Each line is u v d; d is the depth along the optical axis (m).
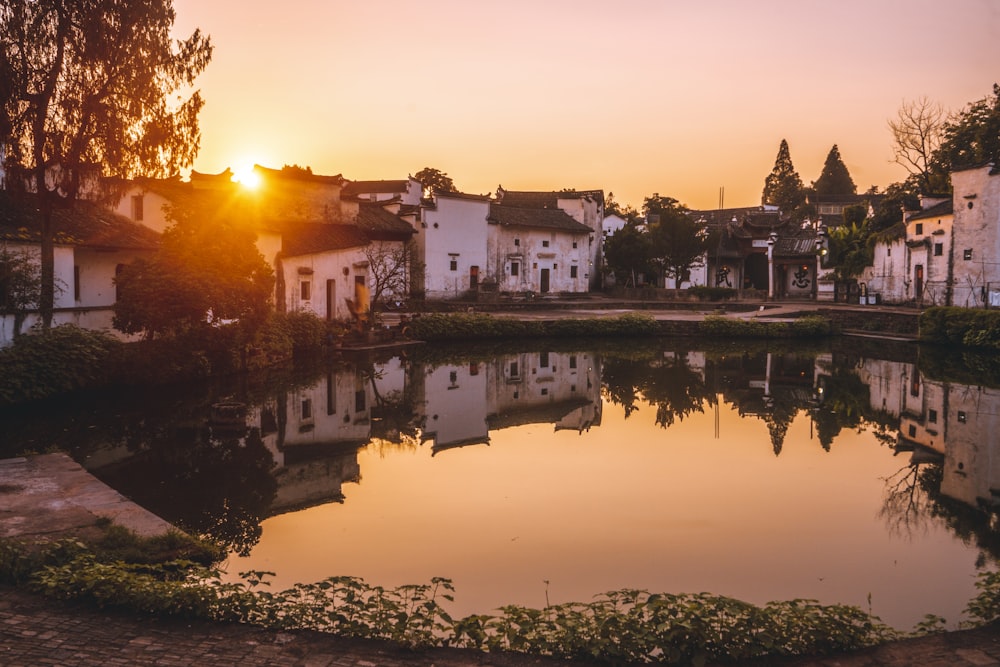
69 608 6.13
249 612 6.17
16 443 13.31
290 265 27.95
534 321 35.28
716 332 36.19
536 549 8.95
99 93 18.55
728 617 5.86
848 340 35.28
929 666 5.40
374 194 54.97
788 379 23.75
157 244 24.77
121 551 7.49
